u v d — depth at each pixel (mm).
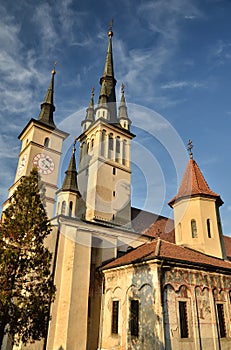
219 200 26312
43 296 14664
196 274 18031
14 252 13852
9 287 13602
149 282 17000
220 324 17719
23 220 14984
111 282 20594
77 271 21312
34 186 16672
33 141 31859
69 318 19438
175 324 15789
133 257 20031
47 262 14922
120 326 18203
